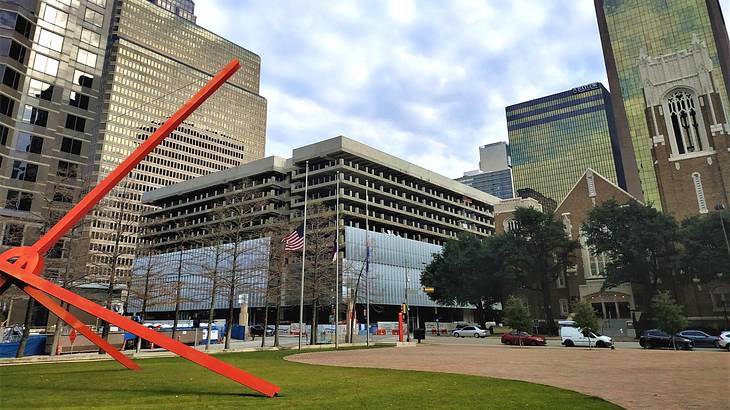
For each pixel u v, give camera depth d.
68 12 61.38
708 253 53.03
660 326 43.41
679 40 120.81
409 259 94.50
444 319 104.50
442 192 115.44
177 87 181.62
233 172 105.62
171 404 10.48
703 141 83.56
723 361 23.02
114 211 33.72
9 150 52.78
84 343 30.83
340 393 12.46
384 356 28.12
